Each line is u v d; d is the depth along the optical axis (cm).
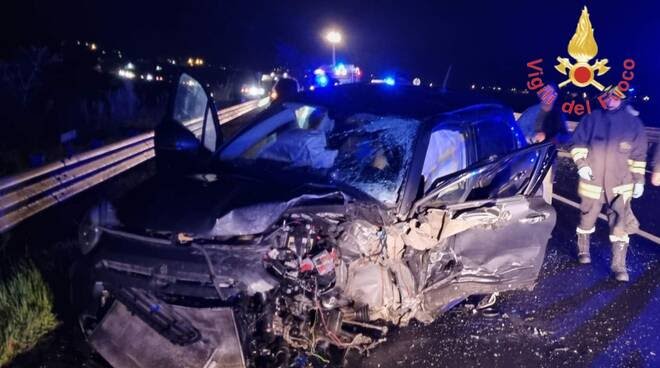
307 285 327
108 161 834
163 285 306
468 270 395
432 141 405
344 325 379
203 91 477
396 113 414
